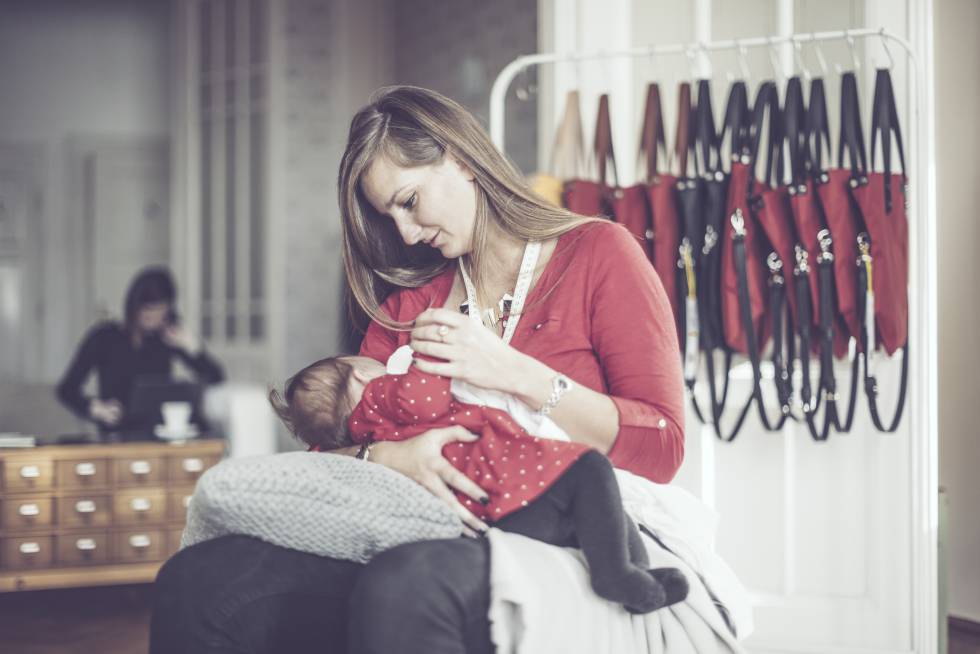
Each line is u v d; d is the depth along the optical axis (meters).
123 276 7.64
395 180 1.63
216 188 6.41
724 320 2.38
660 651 1.41
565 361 1.60
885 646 2.42
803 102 2.38
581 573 1.35
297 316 6.11
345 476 1.40
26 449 3.23
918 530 2.35
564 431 1.49
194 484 3.38
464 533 1.41
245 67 6.26
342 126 6.23
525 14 5.27
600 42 2.72
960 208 3.29
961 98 3.28
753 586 2.55
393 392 1.51
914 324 2.34
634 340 1.57
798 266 2.33
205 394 4.06
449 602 1.26
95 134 7.80
